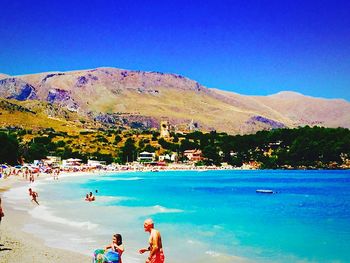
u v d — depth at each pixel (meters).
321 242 31.12
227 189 100.12
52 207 52.47
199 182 133.62
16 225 36.31
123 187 104.31
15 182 109.88
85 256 24.09
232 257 26.22
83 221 40.06
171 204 60.88
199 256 26.48
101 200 64.88
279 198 74.19
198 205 59.78
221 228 37.62
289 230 36.62
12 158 171.62
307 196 79.50
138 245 29.05
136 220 41.28
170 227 38.06
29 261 21.88
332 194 84.69
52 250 25.42
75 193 78.25
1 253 23.42
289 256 26.56
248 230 36.62
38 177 143.12
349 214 48.94
